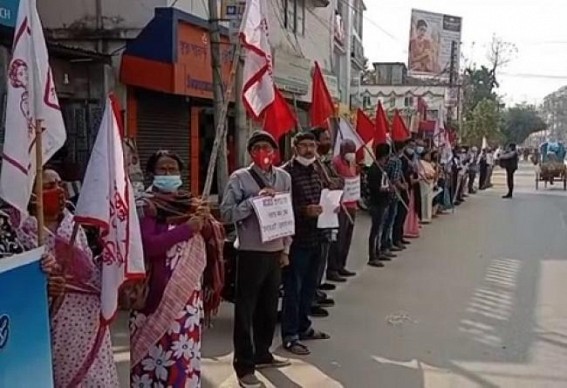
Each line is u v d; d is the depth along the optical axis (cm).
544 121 10462
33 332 343
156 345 453
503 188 3350
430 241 1438
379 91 4159
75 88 1096
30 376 340
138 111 1183
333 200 718
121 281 381
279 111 681
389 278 1038
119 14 1159
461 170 2373
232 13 934
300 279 677
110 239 380
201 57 1200
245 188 586
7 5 802
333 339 720
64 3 1166
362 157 1216
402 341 718
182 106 1295
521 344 715
